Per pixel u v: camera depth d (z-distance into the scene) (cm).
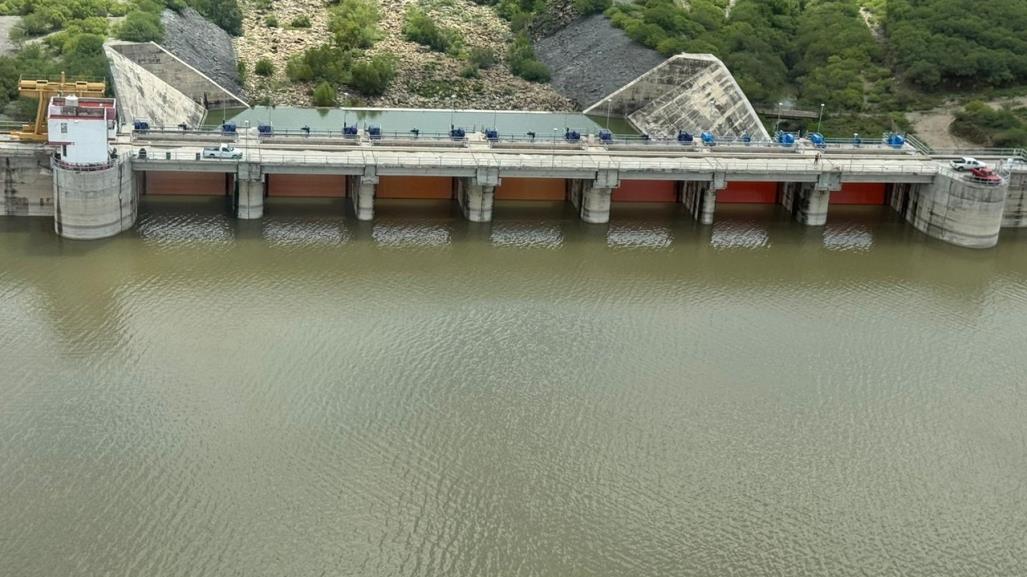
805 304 11406
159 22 18262
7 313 10250
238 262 11644
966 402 9594
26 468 8062
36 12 17862
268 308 10606
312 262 11769
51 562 7181
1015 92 18938
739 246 13000
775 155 14062
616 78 18988
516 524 7788
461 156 13262
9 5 18338
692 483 8319
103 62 15575
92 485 7919
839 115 18288
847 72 19262
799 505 8144
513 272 11831
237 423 8731
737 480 8381
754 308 11250
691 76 17900
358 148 13350
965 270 12606
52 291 10738
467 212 13300
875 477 8512
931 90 19112
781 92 19112
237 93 18288
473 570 7362
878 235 13625
